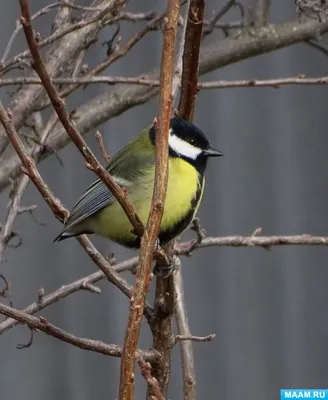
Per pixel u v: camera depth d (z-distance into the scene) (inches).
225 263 407.5
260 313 408.5
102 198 288.0
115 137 400.2
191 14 211.8
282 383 406.3
